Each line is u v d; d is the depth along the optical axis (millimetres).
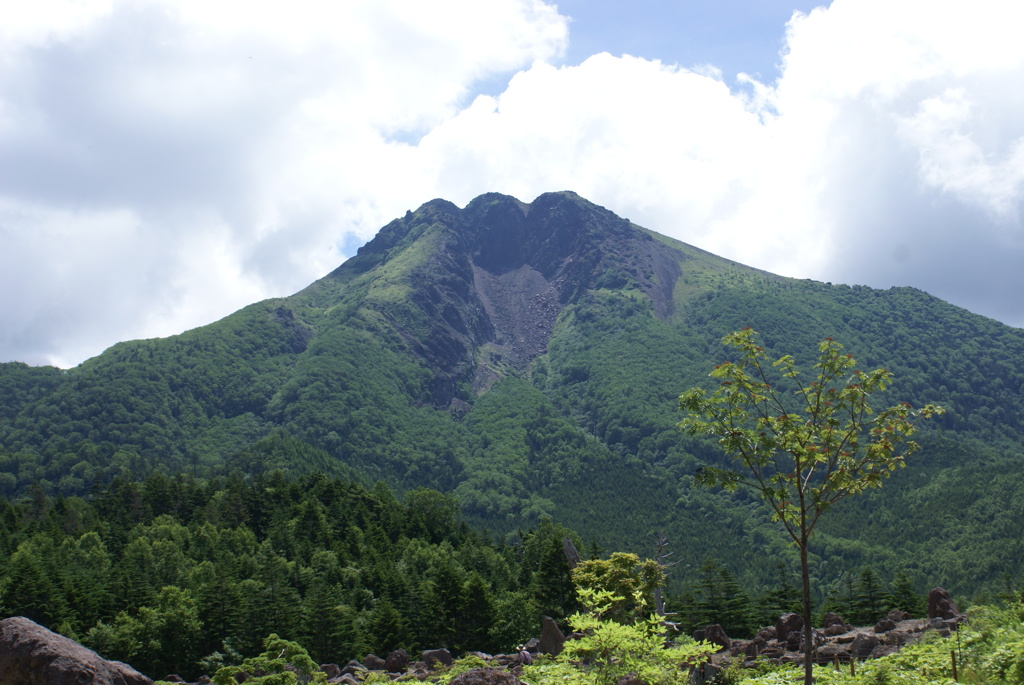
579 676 21516
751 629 70688
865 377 18312
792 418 18406
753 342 19359
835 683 23188
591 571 52938
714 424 19375
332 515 151875
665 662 20859
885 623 39438
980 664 22609
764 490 18812
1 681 19281
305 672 40719
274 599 79688
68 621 76500
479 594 76375
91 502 156500
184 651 75062
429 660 48031
